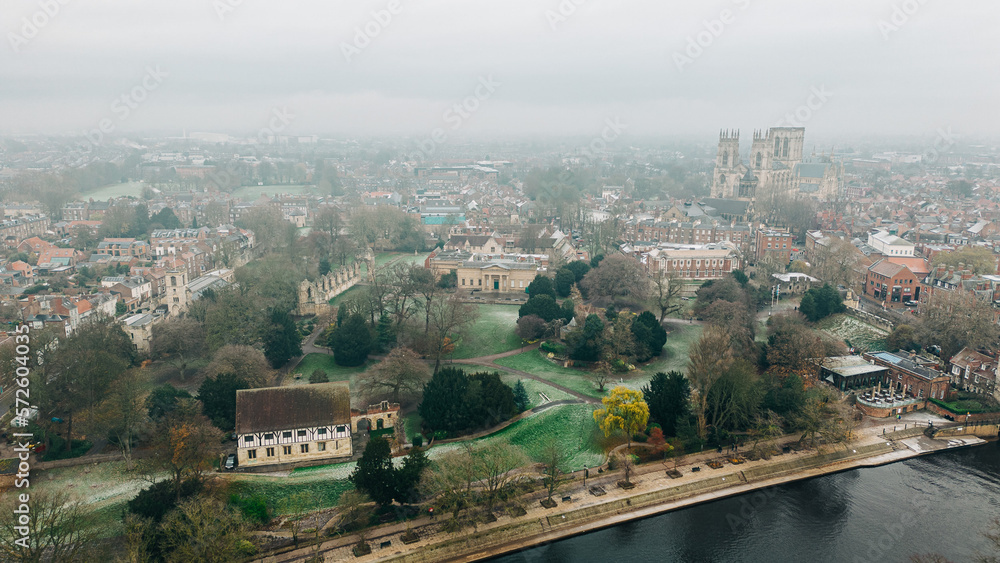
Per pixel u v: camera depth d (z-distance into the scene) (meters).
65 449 152.00
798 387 171.50
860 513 140.75
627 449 159.88
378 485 130.75
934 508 142.12
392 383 176.25
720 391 164.62
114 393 149.75
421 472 134.00
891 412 181.25
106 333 193.62
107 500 131.12
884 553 127.62
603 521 136.38
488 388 166.12
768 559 126.38
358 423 164.88
